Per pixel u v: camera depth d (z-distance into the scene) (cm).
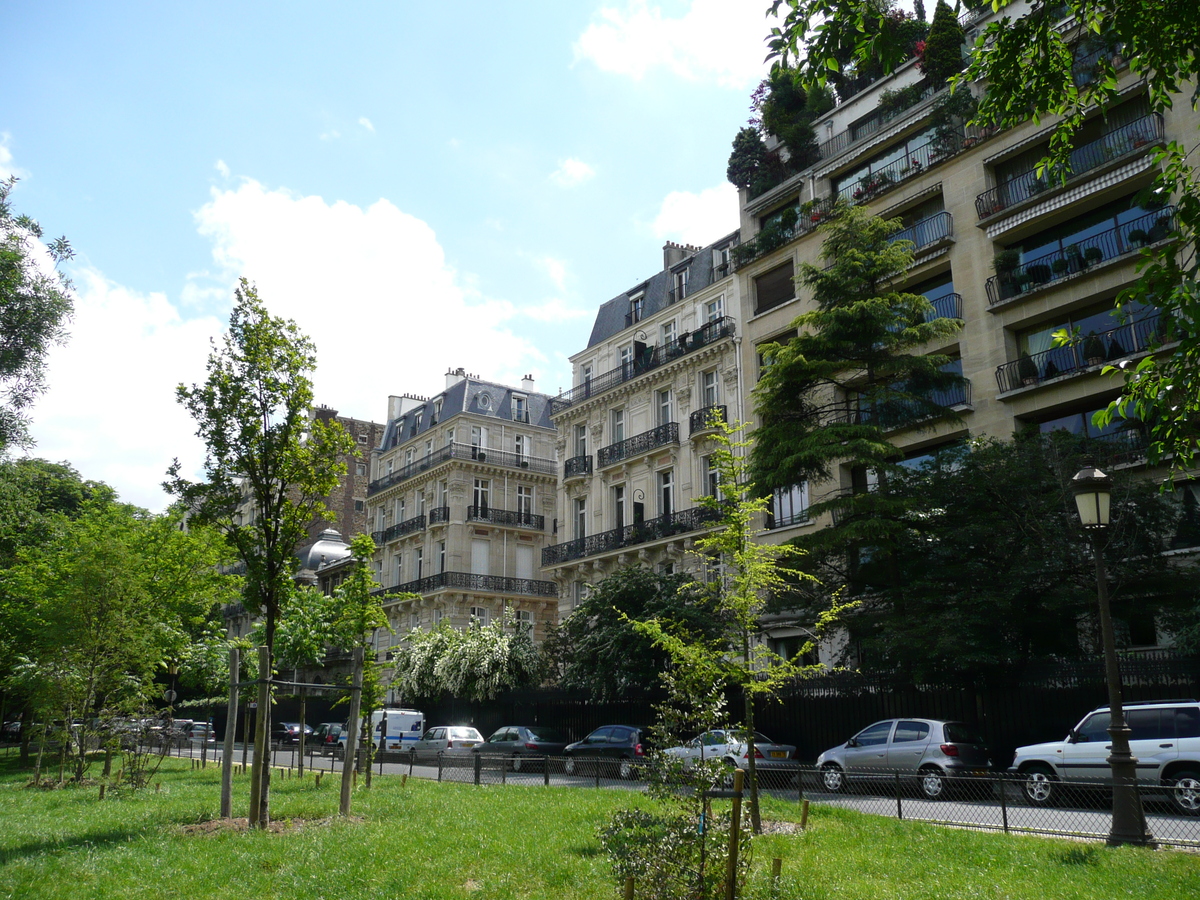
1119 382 2344
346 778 1364
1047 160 1005
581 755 2416
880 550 2244
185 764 2806
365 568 1925
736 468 1393
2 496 2522
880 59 927
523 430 5294
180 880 888
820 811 1355
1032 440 2142
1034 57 949
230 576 2206
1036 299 2569
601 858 996
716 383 3606
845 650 2412
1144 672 1848
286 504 1360
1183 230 846
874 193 3098
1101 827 1207
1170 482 937
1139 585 1962
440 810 1428
